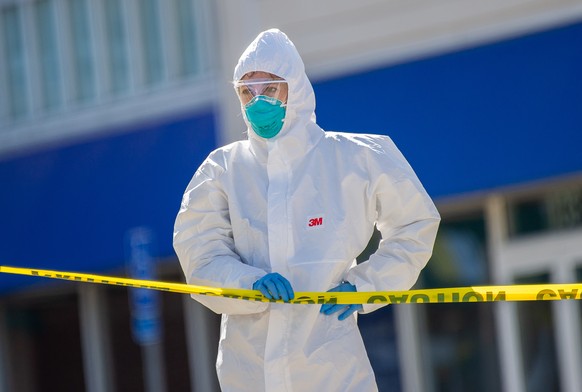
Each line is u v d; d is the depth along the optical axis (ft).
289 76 32.40
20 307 98.02
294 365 31.99
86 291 94.89
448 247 80.02
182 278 91.76
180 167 86.38
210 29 84.99
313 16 78.95
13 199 93.81
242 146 33.60
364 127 77.10
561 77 70.79
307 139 32.76
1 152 94.68
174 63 87.40
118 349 94.68
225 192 33.30
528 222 77.15
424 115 75.00
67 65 92.73
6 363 98.27
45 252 92.17
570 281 75.82
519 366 78.59
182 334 92.32
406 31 75.61
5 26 95.35
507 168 72.49
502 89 72.49
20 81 94.84
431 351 81.35
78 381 96.37
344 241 32.35
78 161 91.25
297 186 32.53
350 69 77.61
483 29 73.15
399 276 32.40
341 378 32.24
